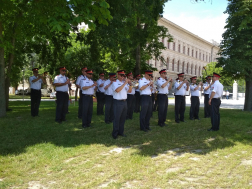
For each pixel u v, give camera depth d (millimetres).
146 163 4348
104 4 5973
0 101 9523
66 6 6180
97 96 11047
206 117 11289
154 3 11820
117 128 6391
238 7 13609
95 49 12672
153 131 7371
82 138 6184
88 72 7785
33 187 3420
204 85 11453
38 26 10531
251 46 13781
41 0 7312
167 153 5062
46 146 5352
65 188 3344
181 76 9422
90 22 5984
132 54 17281
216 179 3715
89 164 4262
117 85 6355
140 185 3498
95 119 9680
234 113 12977
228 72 15398
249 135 6914
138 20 14984
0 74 9461
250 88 15023
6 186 3389
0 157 4512
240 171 4055
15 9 8977
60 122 8508
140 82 7402
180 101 9352
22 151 4941
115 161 4473
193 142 6000
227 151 5270
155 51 18531
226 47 14898
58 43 13375
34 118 9328
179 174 3936
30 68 35781
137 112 12258
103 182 3590
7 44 8969
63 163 4340
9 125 7645
